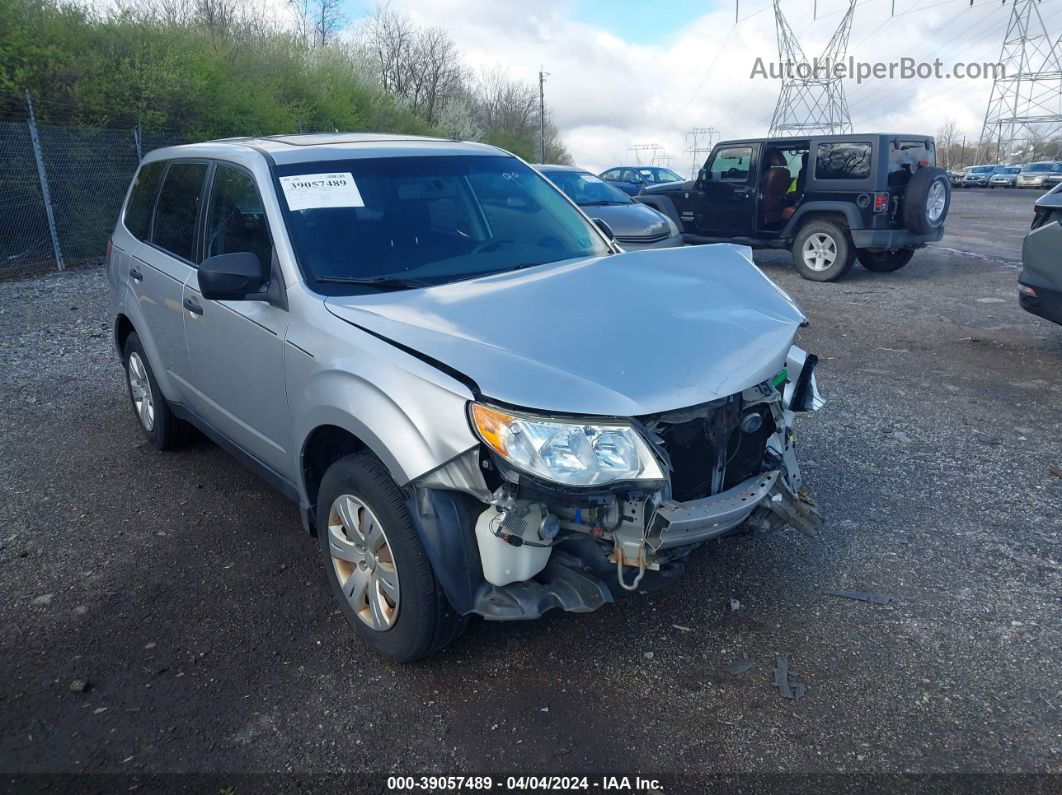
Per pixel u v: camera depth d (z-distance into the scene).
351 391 2.94
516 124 58.69
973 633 3.23
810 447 5.20
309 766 2.64
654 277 3.45
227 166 4.07
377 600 3.06
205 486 4.77
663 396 2.65
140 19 17.11
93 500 4.61
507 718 2.83
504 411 2.56
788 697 2.90
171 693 2.99
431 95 41.31
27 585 3.73
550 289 3.22
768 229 12.71
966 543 3.94
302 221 3.55
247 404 3.76
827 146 11.62
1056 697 2.86
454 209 3.94
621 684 2.99
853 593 3.54
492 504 2.64
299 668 3.12
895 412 5.83
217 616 3.48
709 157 13.10
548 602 2.75
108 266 5.39
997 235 17.58
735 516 2.85
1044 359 7.13
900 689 2.93
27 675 3.10
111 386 6.74
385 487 2.88
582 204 11.19
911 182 11.34
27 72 14.14
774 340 3.10
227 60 20.11
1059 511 4.24
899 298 10.30
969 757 2.61
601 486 2.56
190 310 4.07
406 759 2.66
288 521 4.33
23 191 13.47
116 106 15.14
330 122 23.50
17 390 6.70
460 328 2.90
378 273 3.49
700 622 3.36
